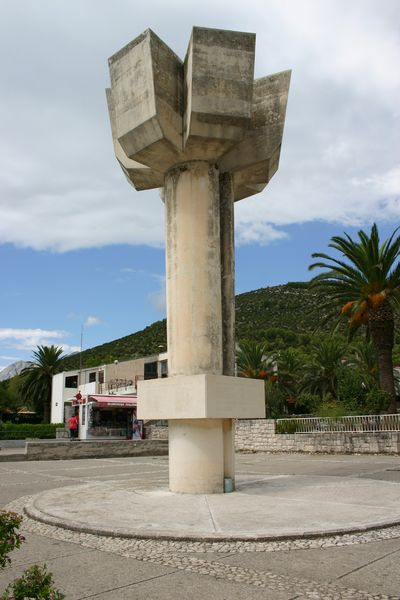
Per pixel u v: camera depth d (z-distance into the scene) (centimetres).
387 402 2614
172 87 1105
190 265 1131
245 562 594
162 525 762
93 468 1875
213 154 1152
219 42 1067
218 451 1081
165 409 1094
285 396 5119
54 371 6338
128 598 489
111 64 1141
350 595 482
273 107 1232
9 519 421
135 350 10469
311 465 1903
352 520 770
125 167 1312
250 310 13238
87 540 721
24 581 371
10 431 4453
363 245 2702
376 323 2697
